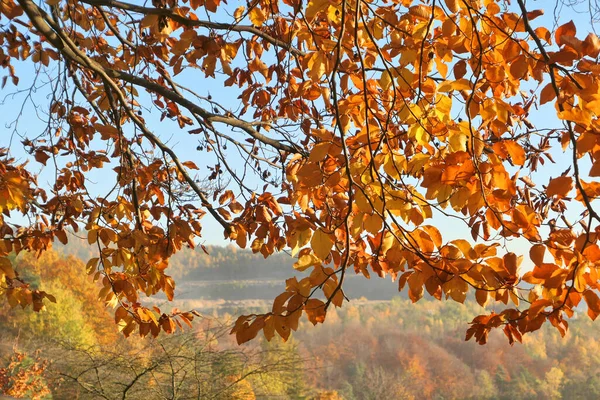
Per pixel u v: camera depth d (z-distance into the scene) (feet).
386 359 286.87
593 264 7.36
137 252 13.71
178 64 12.45
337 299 7.60
